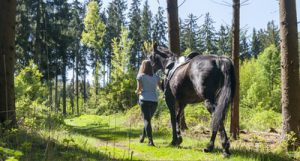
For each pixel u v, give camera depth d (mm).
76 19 65312
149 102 9555
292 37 9445
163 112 19000
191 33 87125
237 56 11992
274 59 52750
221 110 7535
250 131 14852
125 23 78062
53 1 38219
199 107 18938
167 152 8453
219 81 7816
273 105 47438
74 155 6438
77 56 61469
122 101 31656
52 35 37250
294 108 9352
